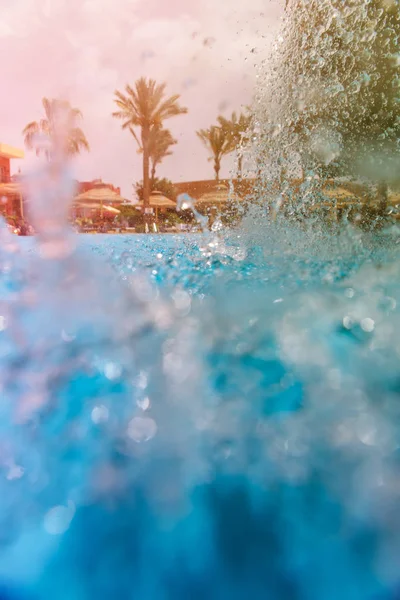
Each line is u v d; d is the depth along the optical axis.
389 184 3.40
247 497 0.50
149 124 10.43
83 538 0.46
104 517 0.48
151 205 11.67
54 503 0.51
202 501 0.49
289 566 0.43
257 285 1.49
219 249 2.79
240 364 0.80
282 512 0.49
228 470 0.54
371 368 0.77
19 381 0.76
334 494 0.50
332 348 0.87
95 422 0.64
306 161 3.66
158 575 0.43
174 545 0.45
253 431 0.61
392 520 0.47
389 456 0.56
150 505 0.50
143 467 0.55
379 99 3.44
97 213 11.72
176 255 2.56
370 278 1.58
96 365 0.82
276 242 2.90
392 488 0.51
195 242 3.61
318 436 0.59
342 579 0.42
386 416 0.64
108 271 1.85
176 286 1.50
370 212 3.37
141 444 0.59
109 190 12.31
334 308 1.14
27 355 0.87
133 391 0.73
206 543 0.44
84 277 1.68
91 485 0.53
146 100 10.16
